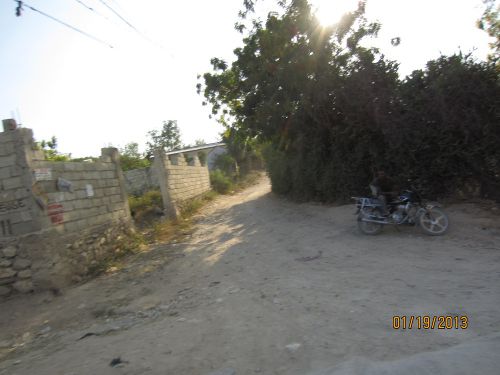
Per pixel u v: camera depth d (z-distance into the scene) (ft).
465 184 35.45
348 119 42.55
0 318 21.66
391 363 10.25
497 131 32.50
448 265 20.63
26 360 15.79
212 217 59.21
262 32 49.70
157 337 15.55
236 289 21.24
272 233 38.19
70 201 30.25
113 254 34.86
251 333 14.42
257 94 53.42
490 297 15.03
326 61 44.27
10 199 25.23
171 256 33.27
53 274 25.08
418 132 35.88
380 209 30.55
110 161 39.22
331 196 50.44
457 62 34.32
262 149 89.86
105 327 18.51
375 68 40.60
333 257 25.54
